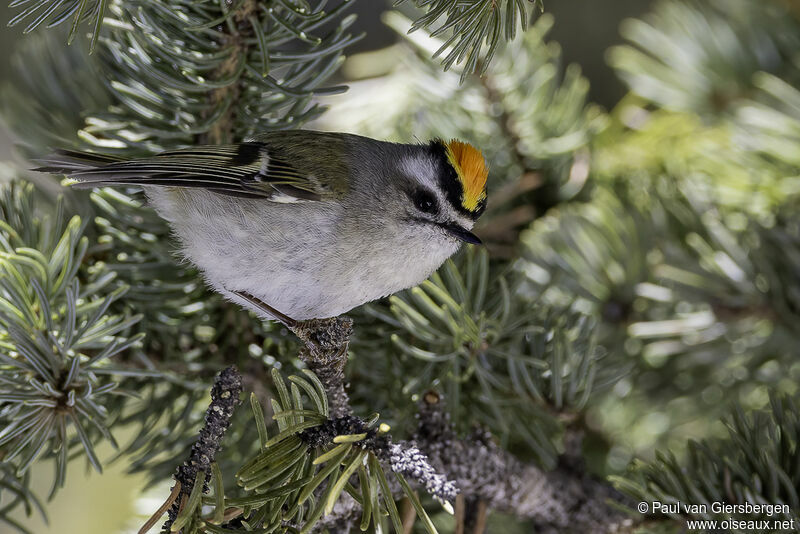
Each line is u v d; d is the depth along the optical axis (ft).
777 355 19.58
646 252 20.16
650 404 20.72
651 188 20.90
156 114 16.93
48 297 14.70
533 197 21.52
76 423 14.03
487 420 17.07
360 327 17.93
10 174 18.98
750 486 14.61
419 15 21.16
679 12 23.50
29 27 12.92
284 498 12.20
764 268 19.15
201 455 12.28
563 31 28.60
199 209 16.69
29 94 19.56
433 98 21.33
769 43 22.95
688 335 19.63
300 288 17.06
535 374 16.79
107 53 17.80
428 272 18.37
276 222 16.88
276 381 12.99
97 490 26.30
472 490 15.46
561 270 19.93
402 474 13.09
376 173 17.98
